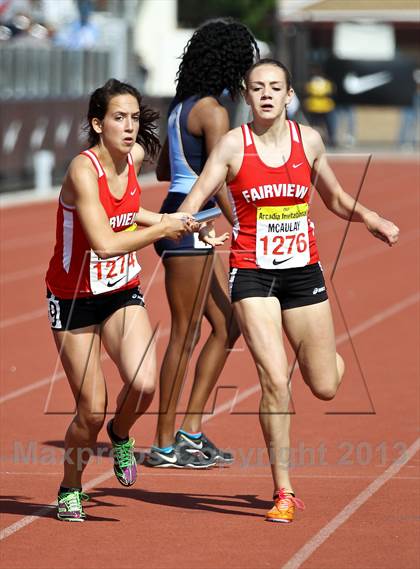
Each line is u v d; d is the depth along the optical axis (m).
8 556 16.33
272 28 153.38
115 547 16.73
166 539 17.06
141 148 18.31
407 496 19.12
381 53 120.00
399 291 42.41
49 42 88.88
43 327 35.25
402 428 23.59
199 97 21.45
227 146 17.58
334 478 20.19
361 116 128.62
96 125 17.16
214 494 19.56
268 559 16.16
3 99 74.38
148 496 19.44
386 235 17.97
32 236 57.69
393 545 16.72
